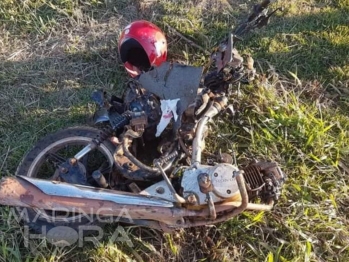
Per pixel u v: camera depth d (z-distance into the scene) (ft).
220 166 7.76
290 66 10.75
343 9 11.53
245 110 10.04
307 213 9.04
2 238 8.44
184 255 8.67
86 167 8.74
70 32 10.97
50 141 8.67
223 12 11.31
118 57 10.63
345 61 10.85
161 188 7.82
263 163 8.42
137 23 9.67
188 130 8.14
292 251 8.63
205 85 8.68
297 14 11.39
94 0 11.30
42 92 10.19
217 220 7.88
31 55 10.64
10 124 9.80
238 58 8.63
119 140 8.32
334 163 9.55
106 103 8.84
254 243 8.76
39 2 11.16
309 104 10.34
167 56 10.73
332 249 8.77
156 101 8.50
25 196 7.43
